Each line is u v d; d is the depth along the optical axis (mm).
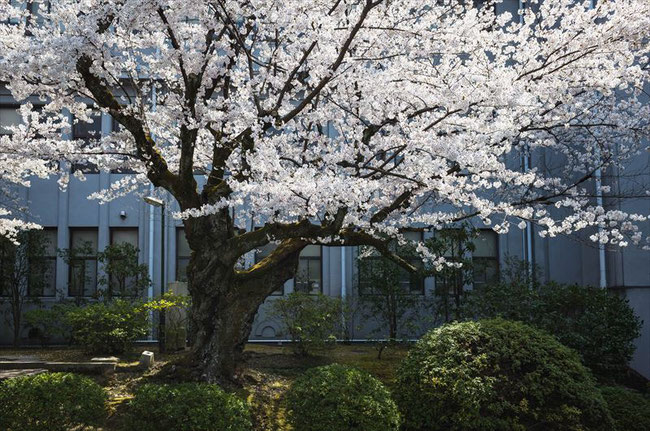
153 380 8633
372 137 8414
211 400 6773
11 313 15312
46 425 6613
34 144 7840
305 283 16031
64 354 11812
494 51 8172
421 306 15336
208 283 8289
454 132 8109
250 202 7988
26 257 14828
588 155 11453
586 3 8320
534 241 15367
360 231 8812
